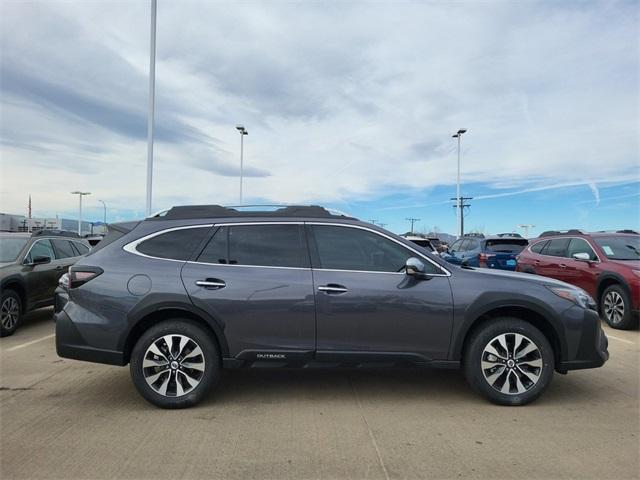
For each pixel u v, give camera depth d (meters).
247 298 4.79
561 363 4.92
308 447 3.91
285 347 4.81
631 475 3.48
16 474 3.48
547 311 4.85
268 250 5.00
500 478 3.44
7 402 4.98
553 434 4.16
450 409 4.75
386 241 5.03
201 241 5.02
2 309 8.23
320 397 5.10
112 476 3.45
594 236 10.13
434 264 4.98
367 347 4.83
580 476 3.46
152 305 4.76
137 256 4.96
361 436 4.11
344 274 4.89
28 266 8.96
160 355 4.75
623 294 8.83
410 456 3.76
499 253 15.59
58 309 5.04
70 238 10.97
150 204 17.77
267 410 4.72
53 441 4.03
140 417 4.55
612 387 5.45
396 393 5.23
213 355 4.79
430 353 4.86
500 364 4.84
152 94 17.69
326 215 5.15
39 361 6.62
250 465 3.61
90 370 6.16
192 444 3.96
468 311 4.82
